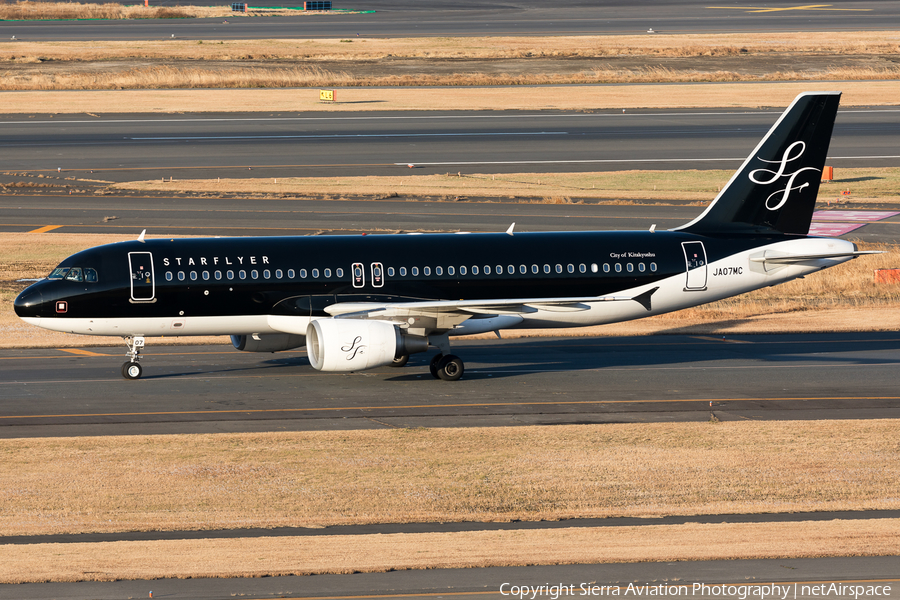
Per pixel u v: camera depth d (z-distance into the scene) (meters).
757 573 84.69
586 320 175.50
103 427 136.62
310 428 137.00
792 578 83.44
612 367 177.50
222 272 162.50
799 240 179.12
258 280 163.12
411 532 97.50
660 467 118.56
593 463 119.94
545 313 173.50
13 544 92.75
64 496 106.81
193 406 148.50
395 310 161.00
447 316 163.25
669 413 146.50
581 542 92.75
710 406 150.50
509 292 170.62
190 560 87.38
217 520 100.38
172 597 78.94
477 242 172.25
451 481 113.06
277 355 186.12
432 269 168.62
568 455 123.25
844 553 89.81
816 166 179.12
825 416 144.75
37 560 87.25
